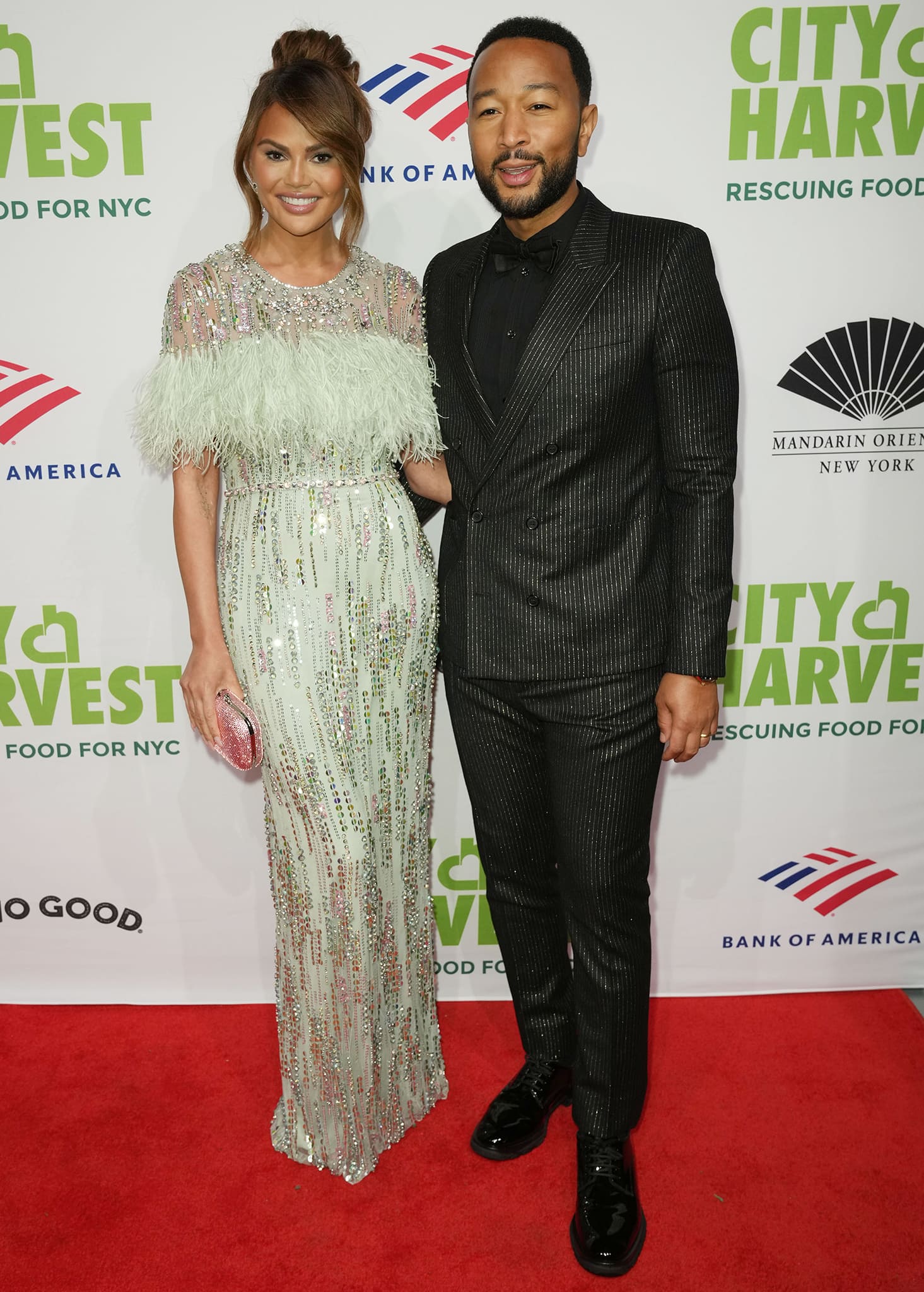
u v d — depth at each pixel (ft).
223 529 5.21
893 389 6.21
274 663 4.96
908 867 6.92
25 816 6.78
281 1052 5.66
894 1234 5.03
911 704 6.67
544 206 4.62
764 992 7.10
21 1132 5.78
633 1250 4.89
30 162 5.85
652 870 6.90
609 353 4.53
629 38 5.72
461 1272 4.87
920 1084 6.13
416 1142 5.75
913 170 5.91
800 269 6.03
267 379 4.74
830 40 5.73
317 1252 4.99
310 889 5.24
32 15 5.66
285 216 4.76
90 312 6.06
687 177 5.90
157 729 6.67
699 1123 5.81
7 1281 4.82
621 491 4.76
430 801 5.78
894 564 6.46
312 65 4.65
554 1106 5.89
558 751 5.01
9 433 6.21
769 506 6.36
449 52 5.79
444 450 5.20
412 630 5.25
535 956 5.74
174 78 5.76
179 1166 5.55
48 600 6.47
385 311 5.08
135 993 7.07
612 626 4.81
